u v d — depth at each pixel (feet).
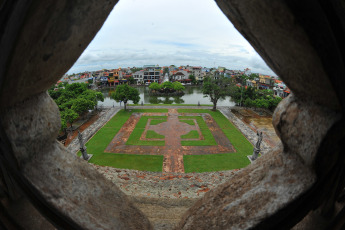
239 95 142.20
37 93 7.97
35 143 7.50
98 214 8.16
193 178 35.27
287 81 7.68
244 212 7.41
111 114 123.54
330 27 5.01
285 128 7.97
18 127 6.66
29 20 4.78
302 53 5.82
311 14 4.88
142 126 102.83
